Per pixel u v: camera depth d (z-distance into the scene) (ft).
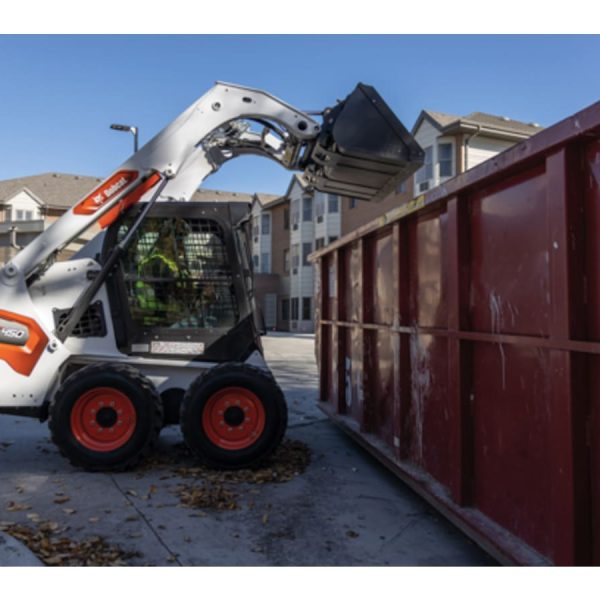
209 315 18.57
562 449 8.36
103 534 12.42
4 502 14.32
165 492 15.19
